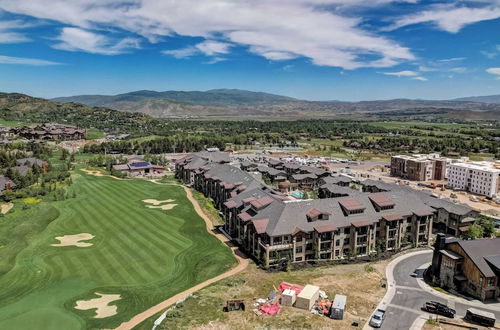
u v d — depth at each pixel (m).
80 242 110.62
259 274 91.56
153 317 71.88
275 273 92.62
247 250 107.38
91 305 76.56
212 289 82.25
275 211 104.31
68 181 180.88
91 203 151.50
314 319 70.00
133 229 122.44
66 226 124.25
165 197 167.38
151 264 96.56
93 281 87.19
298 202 106.25
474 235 116.75
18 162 199.25
